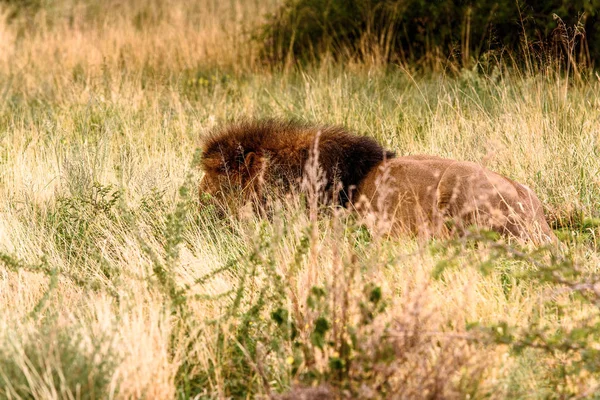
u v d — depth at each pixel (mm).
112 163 15805
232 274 11289
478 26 22734
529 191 12344
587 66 21656
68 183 14672
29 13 33000
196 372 8883
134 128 18859
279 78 23531
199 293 10508
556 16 18875
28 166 15984
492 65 21828
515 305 9672
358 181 12734
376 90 20719
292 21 25984
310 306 8523
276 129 13617
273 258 9781
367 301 8391
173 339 9328
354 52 24812
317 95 20609
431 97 20062
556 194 14000
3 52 27875
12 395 7973
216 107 20672
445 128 16812
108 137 16984
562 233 10406
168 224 10469
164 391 8266
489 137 16172
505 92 17953
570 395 7895
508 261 10945
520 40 21828
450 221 11195
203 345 9023
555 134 15812
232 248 12148
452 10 23453
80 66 25672
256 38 26000
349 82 21594
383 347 7926
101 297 10445
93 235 13039
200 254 11836
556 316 9469
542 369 8453
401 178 12125
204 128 18672
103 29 30359
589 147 15109
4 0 33469
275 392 8391
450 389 7660
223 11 32531
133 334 8852
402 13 24172
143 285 10398
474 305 9414
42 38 30000
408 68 23516
